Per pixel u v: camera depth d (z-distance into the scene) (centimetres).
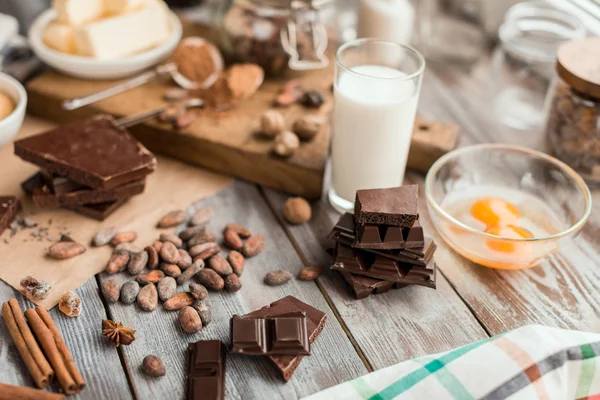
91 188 82
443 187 84
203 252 77
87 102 92
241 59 99
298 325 70
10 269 76
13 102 86
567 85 85
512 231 78
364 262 76
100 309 74
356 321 74
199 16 112
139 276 75
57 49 95
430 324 74
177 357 71
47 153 80
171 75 98
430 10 108
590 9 101
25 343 69
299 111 93
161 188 86
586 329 74
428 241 76
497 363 67
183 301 74
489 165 85
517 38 96
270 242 81
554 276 79
